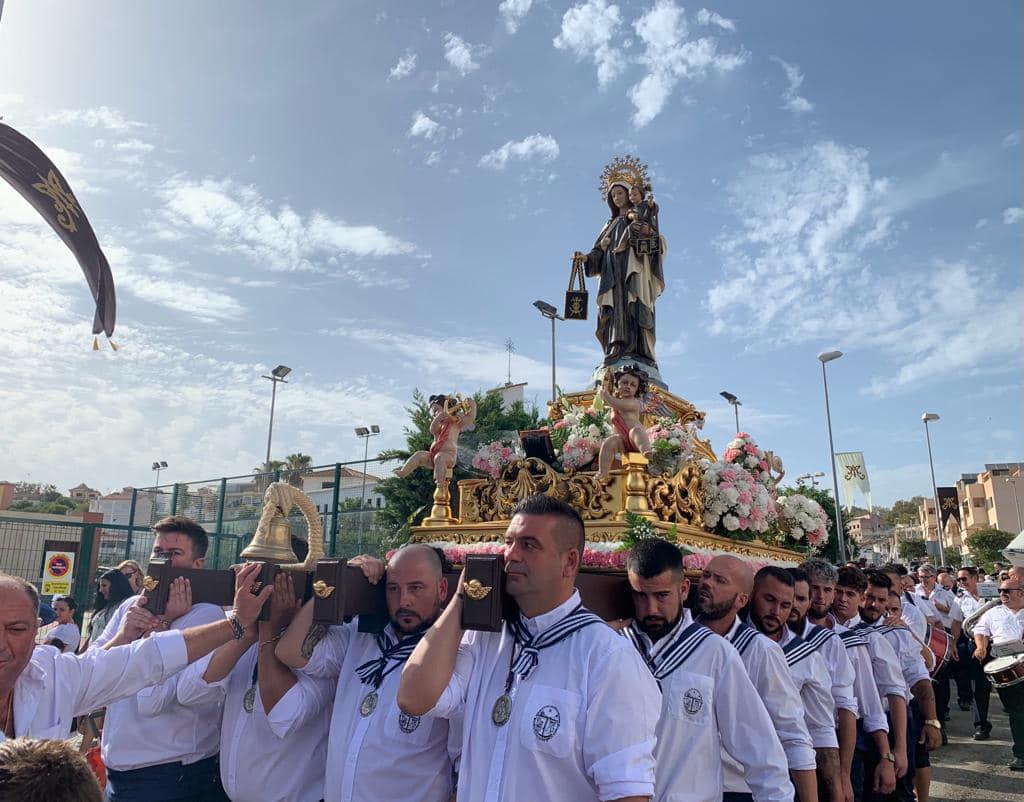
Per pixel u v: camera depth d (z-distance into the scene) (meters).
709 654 3.51
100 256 4.60
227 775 3.73
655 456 5.35
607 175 9.71
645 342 8.88
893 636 6.89
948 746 10.88
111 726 4.11
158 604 3.48
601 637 2.69
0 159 4.10
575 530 2.80
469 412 6.24
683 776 3.35
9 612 2.64
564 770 2.54
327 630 3.62
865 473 30.11
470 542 5.47
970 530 73.00
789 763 3.72
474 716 2.79
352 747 3.21
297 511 16.09
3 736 2.76
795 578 4.84
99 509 44.06
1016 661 9.26
